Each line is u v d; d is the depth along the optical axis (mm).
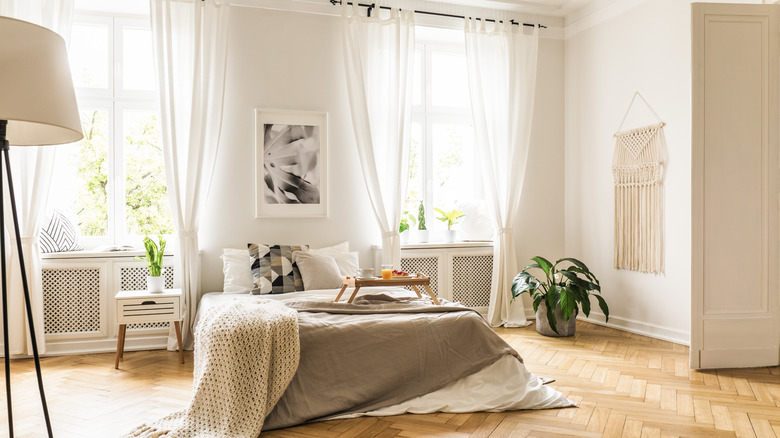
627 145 5121
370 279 3848
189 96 4625
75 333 4383
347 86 5078
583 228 5762
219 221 4832
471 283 5574
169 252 4699
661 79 4754
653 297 4871
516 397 3074
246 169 4914
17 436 2666
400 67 5191
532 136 5898
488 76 5555
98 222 4887
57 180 4793
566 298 4773
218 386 2727
